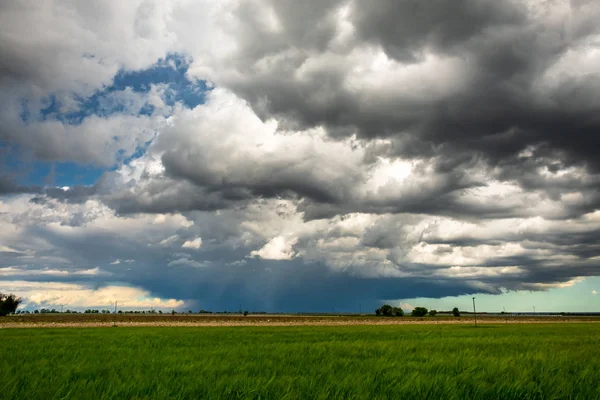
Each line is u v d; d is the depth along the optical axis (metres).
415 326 75.06
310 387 10.87
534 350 23.08
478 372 13.75
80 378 12.74
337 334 45.00
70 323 90.12
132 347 26.25
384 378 12.28
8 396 10.03
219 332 49.59
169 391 10.53
